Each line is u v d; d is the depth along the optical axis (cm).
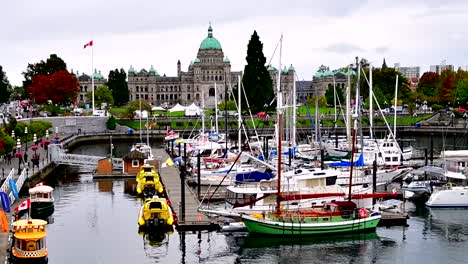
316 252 6191
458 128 19350
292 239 6531
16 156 11562
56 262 5722
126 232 6819
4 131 11856
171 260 5878
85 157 11738
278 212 6650
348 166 9219
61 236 6638
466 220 7406
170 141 15038
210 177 9350
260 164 9819
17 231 5397
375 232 6844
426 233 6844
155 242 6456
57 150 11850
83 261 5772
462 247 6338
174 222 7031
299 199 6962
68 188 9650
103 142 19000
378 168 9462
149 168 9656
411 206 8150
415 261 5922
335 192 7194
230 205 7144
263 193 6956
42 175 10381
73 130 19912
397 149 11012
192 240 6531
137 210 7950
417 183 8694
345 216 6700
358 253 6162
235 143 14338
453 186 8450
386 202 7881
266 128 19088
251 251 6200
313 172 7288
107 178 10606
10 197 7569
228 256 6034
